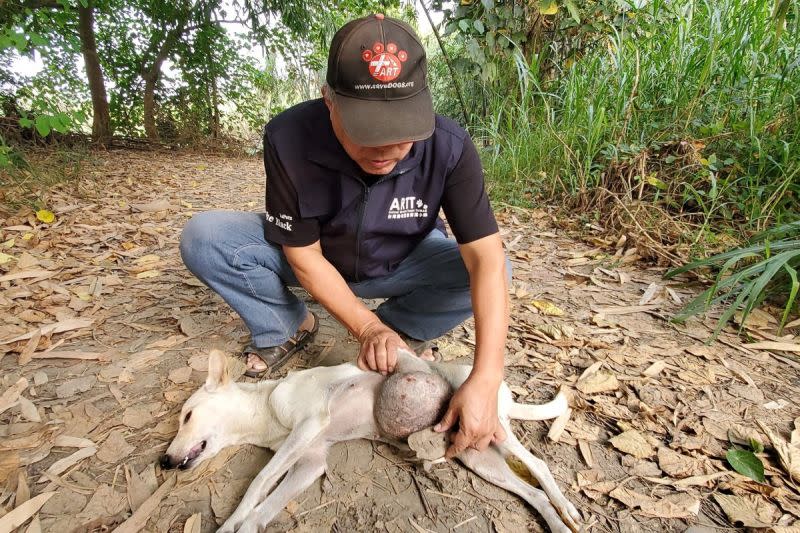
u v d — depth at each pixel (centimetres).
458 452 168
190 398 194
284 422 189
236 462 190
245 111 1130
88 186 540
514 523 159
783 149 357
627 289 317
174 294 312
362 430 193
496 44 564
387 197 187
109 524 158
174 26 971
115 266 351
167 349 253
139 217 460
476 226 181
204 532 157
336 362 247
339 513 163
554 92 572
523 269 352
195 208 510
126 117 991
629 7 530
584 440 191
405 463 185
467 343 263
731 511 158
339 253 205
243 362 244
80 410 207
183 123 1002
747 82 412
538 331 266
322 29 1057
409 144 156
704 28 462
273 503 162
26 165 509
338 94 148
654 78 473
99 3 828
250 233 214
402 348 194
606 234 398
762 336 256
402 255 216
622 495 166
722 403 208
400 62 144
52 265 341
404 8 845
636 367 235
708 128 392
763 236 303
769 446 184
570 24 537
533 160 516
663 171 408
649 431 194
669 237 368
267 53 1069
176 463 177
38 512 160
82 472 177
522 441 192
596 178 440
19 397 212
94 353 247
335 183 183
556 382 227
